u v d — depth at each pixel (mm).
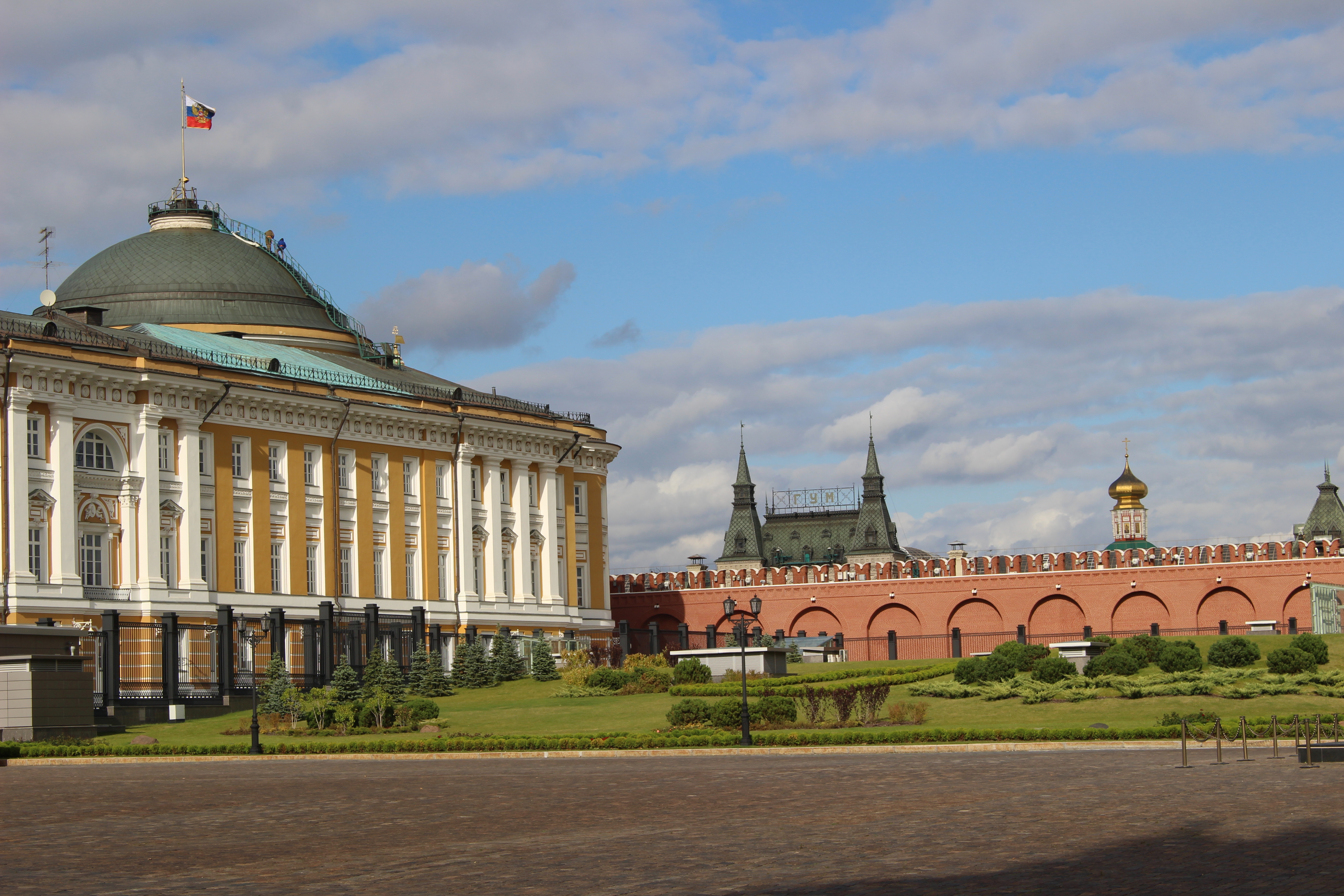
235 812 29016
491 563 86625
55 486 66188
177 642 62438
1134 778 31641
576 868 20609
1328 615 85812
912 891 18188
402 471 82500
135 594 68750
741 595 104188
